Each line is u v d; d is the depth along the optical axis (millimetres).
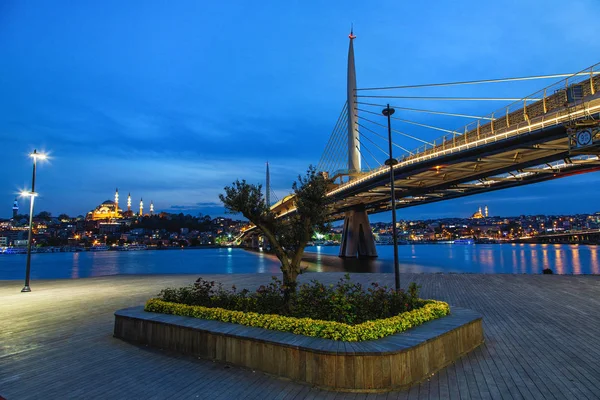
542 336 9508
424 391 6203
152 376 7152
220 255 139000
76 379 7094
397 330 7512
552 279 22062
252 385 6582
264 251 153000
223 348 7793
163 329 8930
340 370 6332
